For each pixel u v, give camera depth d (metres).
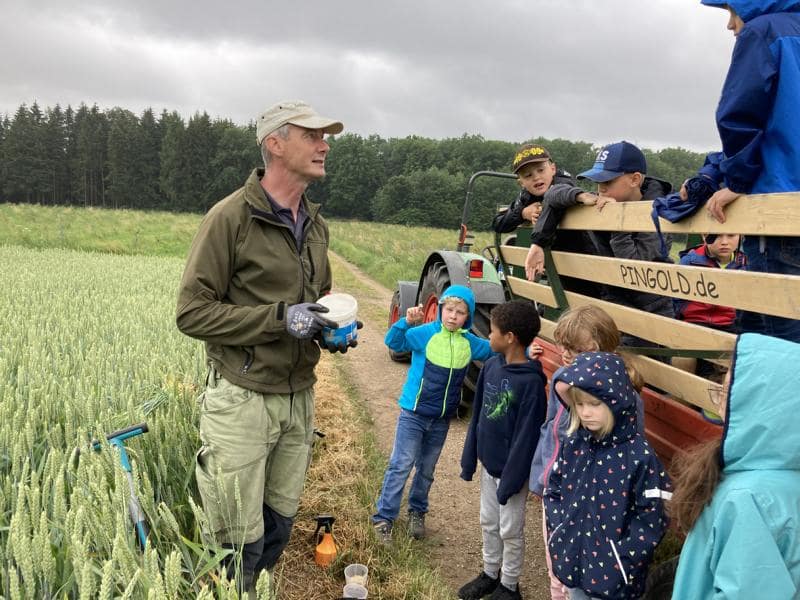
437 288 6.02
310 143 2.44
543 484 2.75
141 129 102.56
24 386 3.70
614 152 3.29
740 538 1.53
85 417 3.15
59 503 2.24
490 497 3.15
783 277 1.86
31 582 1.81
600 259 2.94
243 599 2.00
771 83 2.11
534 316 3.07
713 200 2.16
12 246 20.44
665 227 2.43
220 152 98.12
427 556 3.58
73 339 5.31
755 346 1.60
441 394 3.54
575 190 3.12
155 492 2.94
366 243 29.55
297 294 2.59
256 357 2.47
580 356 2.26
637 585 2.21
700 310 3.15
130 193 101.12
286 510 2.80
